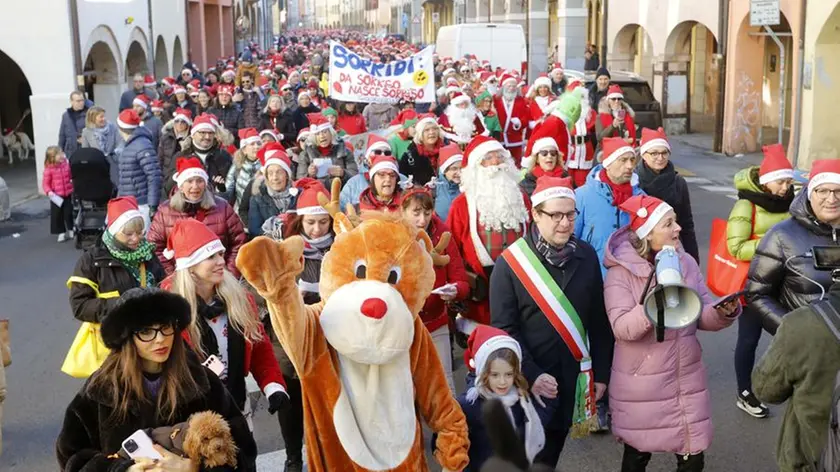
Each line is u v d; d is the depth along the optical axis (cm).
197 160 712
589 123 1229
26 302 1061
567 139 994
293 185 829
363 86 1566
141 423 357
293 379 558
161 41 3366
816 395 404
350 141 1202
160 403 357
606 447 641
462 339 715
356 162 1162
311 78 2539
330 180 1040
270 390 474
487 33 3172
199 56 4366
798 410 409
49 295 1091
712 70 3048
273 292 345
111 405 352
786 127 2464
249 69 2711
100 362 546
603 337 511
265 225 693
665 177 686
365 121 1584
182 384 360
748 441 647
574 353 498
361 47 5028
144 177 1100
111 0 2430
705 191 1722
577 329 497
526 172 825
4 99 2636
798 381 410
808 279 517
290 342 354
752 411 686
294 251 349
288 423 575
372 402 375
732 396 727
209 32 4888
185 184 702
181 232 457
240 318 462
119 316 347
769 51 2558
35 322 978
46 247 1373
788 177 626
